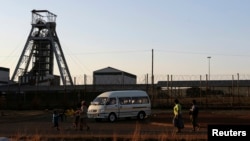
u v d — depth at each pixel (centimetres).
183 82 6266
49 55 9475
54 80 8975
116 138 1905
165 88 5881
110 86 6281
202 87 5800
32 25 9662
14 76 9406
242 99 5525
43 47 9525
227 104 5288
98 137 1995
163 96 5628
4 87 7681
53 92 6106
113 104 3516
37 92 6338
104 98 3531
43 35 9700
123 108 3562
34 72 9381
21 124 3319
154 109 5262
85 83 5978
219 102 5438
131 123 3294
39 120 3906
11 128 2844
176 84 6288
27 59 9631
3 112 4788
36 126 3062
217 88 6250
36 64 9438
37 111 5319
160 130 2469
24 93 6181
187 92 5809
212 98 5628
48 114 4747
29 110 5584
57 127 2698
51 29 9656
